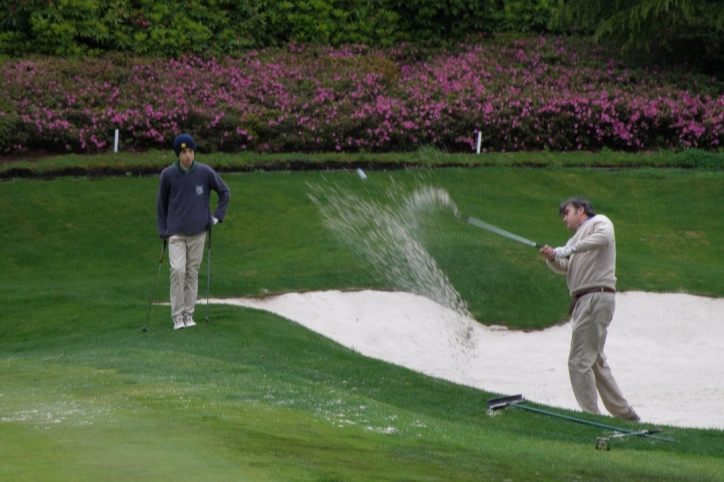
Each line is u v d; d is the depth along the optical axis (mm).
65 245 28141
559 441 10711
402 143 39938
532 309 22750
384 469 7484
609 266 13578
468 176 35812
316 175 35625
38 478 6168
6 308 21328
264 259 27000
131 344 16484
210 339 16844
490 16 51406
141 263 27125
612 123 41750
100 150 38062
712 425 13633
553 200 33656
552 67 46625
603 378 13734
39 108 38188
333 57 46500
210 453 7355
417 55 48625
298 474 6805
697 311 22828
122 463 6781
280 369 14219
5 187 32281
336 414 10680
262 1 49875
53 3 45469
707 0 44281
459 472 7793
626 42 45812
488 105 41375
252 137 39188
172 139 39062
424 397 12930
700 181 35719
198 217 18109
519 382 17688
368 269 24922
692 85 45688
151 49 45969
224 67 44938
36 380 12383
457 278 24312
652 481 8336
